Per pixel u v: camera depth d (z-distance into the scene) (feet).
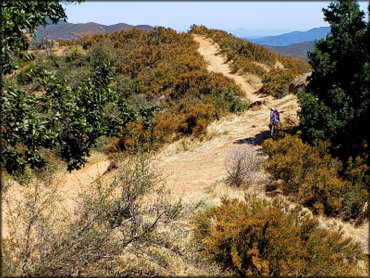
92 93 11.48
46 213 12.51
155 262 12.08
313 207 19.56
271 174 23.62
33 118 9.57
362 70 26.03
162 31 116.06
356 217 18.54
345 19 28.40
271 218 14.15
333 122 26.71
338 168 22.66
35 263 9.61
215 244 13.73
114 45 114.73
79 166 12.15
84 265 10.44
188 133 40.11
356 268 13.58
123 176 12.45
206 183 24.61
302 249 13.29
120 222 12.12
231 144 34.73
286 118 41.27
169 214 13.12
